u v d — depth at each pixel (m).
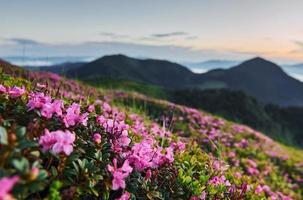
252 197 8.39
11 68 16.27
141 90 77.81
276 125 78.88
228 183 7.84
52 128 5.18
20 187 3.50
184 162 7.56
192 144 9.89
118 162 5.60
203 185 7.02
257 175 17.33
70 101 8.19
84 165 4.80
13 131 3.98
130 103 27.72
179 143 8.69
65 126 5.28
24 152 4.05
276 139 68.94
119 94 31.06
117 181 4.89
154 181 6.02
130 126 9.09
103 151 5.72
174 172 6.52
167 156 6.26
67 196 4.24
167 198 6.11
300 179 21.44
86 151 5.52
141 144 5.98
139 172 5.87
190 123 23.48
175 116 24.36
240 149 21.52
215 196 7.10
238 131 26.70
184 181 6.63
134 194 5.57
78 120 5.39
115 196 5.61
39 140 4.28
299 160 25.81
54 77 22.67
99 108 9.59
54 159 5.00
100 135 6.04
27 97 6.26
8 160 3.70
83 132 5.93
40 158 4.76
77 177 4.68
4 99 5.82
